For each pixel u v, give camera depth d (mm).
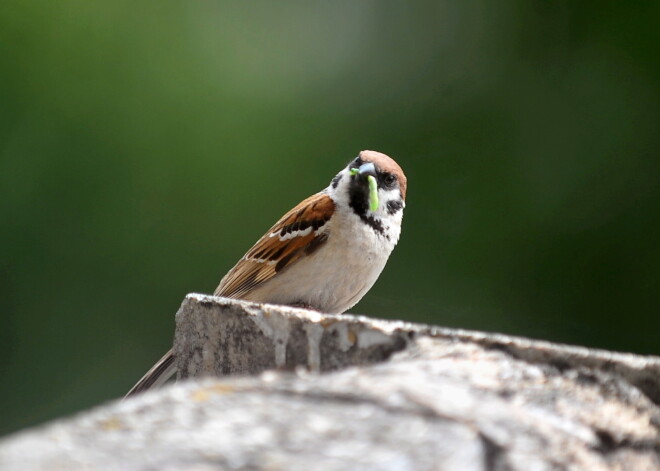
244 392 3662
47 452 3209
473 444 3467
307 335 3977
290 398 3639
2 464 3111
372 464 3244
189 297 4012
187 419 3451
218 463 3203
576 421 3928
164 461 3193
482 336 3949
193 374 4008
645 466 3932
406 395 3691
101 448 3248
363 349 3965
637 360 3945
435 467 3287
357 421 3488
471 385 3926
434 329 3955
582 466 3848
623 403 3939
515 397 3928
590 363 3943
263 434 3375
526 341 3947
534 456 3650
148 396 3613
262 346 3986
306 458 3250
